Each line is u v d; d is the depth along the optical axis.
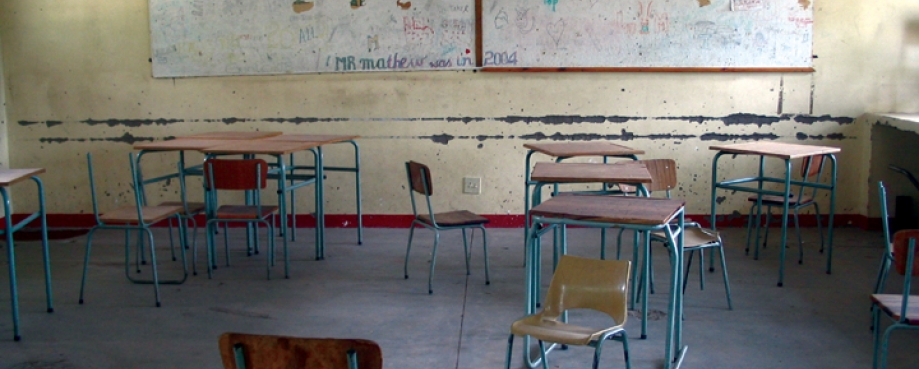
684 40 5.53
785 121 5.63
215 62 5.69
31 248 5.21
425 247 5.18
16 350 3.29
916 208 5.60
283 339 1.67
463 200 5.80
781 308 3.83
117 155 5.84
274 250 5.01
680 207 2.84
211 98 5.74
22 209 5.90
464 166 5.75
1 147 5.77
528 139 5.70
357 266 4.68
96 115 5.79
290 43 5.65
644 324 3.37
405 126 5.72
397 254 4.98
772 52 5.54
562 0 5.51
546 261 4.79
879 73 5.56
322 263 4.76
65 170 5.86
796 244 5.22
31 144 5.84
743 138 5.66
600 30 5.53
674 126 5.65
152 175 5.84
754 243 5.25
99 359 3.19
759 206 4.80
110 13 5.68
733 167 5.71
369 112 5.71
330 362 1.67
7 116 5.81
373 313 3.77
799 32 5.52
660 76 5.60
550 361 3.13
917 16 5.48
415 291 4.14
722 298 4.00
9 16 5.70
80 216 5.90
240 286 4.26
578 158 5.77
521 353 3.22
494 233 5.61
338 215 5.86
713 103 5.62
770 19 5.50
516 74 5.62
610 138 5.69
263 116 5.75
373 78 5.66
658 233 3.81
